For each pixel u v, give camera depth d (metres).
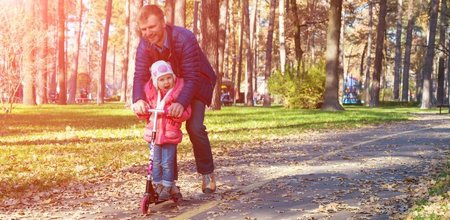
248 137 13.73
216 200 5.74
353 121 20.02
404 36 76.06
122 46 71.50
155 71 5.22
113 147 11.54
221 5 38.97
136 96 5.33
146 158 9.63
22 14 25.44
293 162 8.84
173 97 5.28
